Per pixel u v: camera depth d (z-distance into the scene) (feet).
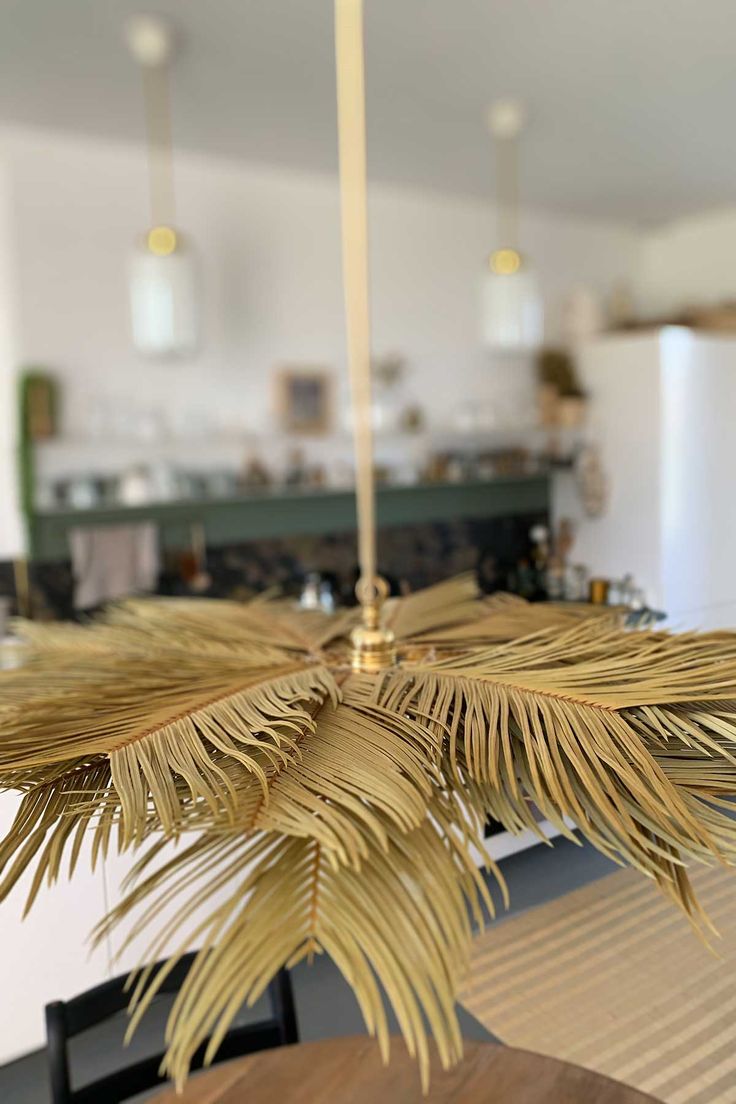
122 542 11.58
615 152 11.40
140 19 7.66
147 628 3.42
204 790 1.61
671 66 8.64
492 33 7.90
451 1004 1.25
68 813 1.66
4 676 2.84
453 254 14.37
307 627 3.42
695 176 12.55
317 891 1.37
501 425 14.62
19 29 7.85
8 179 10.93
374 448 13.76
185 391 12.26
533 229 15.01
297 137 10.99
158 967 3.22
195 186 12.10
